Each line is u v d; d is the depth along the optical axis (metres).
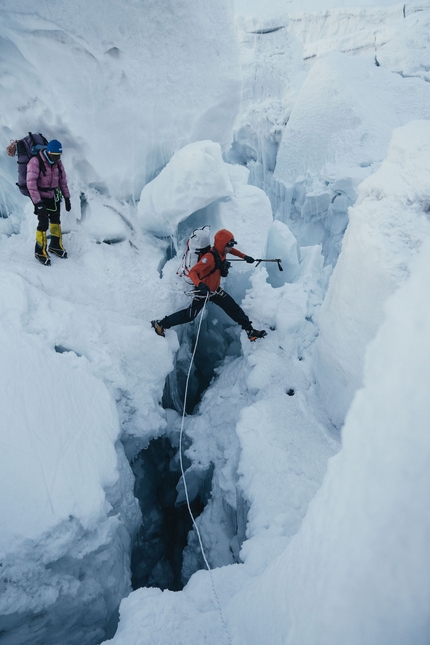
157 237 4.66
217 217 4.57
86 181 4.47
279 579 1.26
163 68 4.07
